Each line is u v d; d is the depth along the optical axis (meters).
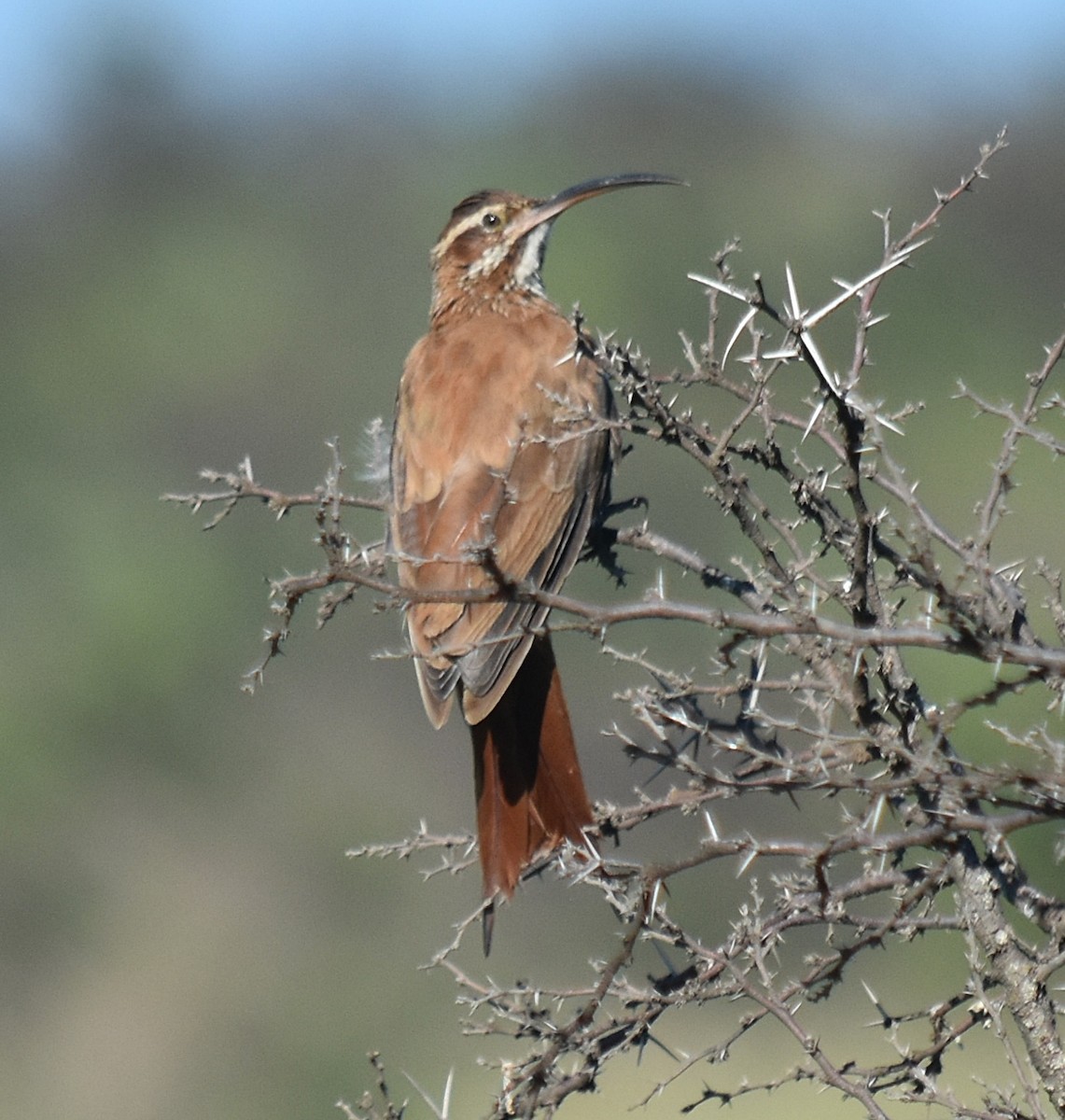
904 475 5.07
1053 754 4.62
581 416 5.58
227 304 26.59
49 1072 17.66
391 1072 16.16
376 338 27.05
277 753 19.56
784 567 5.53
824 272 24.48
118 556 21.50
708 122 27.70
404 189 29.19
